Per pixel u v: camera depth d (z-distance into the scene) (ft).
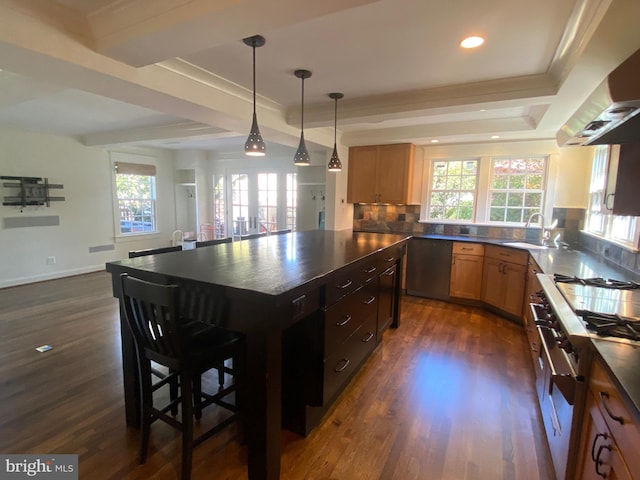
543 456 6.15
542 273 8.52
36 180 16.88
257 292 4.88
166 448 6.23
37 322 11.91
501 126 12.51
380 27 6.11
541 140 13.97
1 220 16.03
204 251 8.36
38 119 14.03
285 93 9.82
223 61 7.72
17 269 16.67
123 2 5.63
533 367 9.07
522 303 12.20
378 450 6.29
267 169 21.79
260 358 5.03
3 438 6.37
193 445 5.30
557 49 6.70
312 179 20.43
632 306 5.81
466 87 8.89
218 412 7.36
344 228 17.47
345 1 4.62
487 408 7.55
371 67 7.89
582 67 6.37
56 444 6.25
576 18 5.52
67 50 5.93
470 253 14.30
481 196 15.46
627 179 6.03
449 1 5.25
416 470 5.83
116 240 20.83
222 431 6.76
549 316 6.25
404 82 8.79
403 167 15.88
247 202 22.97
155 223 23.13
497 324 12.53
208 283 5.34
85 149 18.99
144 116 13.50
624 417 3.33
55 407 7.29
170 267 6.42
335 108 10.11
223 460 6.00
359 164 16.92
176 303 4.83
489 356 10.02
